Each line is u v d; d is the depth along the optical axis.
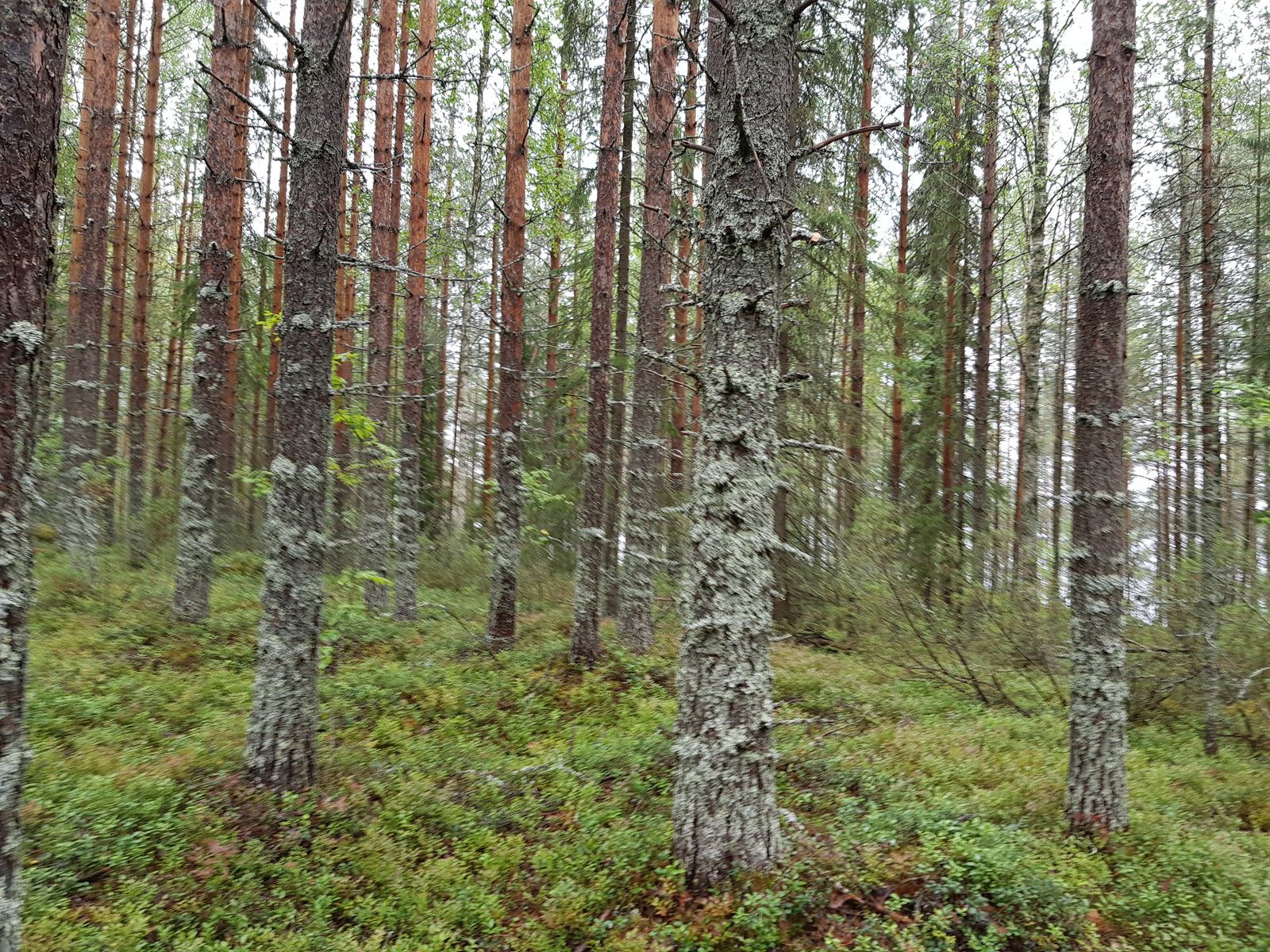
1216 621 8.61
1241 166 13.48
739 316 4.89
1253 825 6.32
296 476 5.81
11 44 2.69
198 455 10.44
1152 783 7.05
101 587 11.55
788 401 13.14
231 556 16.42
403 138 15.70
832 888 4.57
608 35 10.67
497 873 4.89
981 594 11.19
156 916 4.08
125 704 7.16
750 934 4.20
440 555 19.28
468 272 15.59
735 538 4.79
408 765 6.45
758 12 4.95
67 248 18.66
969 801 6.18
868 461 16.58
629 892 4.67
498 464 11.13
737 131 4.90
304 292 5.88
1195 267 11.27
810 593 14.38
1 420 2.67
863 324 14.59
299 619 5.76
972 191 14.62
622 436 15.84
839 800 6.08
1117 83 5.97
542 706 8.45
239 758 5.98
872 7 10.74
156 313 21.28
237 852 4.75
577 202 13.53
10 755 2.70
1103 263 5.99
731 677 4.73
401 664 9.70
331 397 6.09
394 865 4.82
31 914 3.90
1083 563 6.03
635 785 6.37
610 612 15.54
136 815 5.00
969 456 15.46
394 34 13.12
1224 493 12.77
